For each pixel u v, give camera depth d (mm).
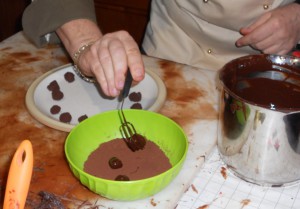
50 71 957
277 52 1008
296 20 1009
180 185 680
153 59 1030
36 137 783
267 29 960
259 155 655
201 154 744
